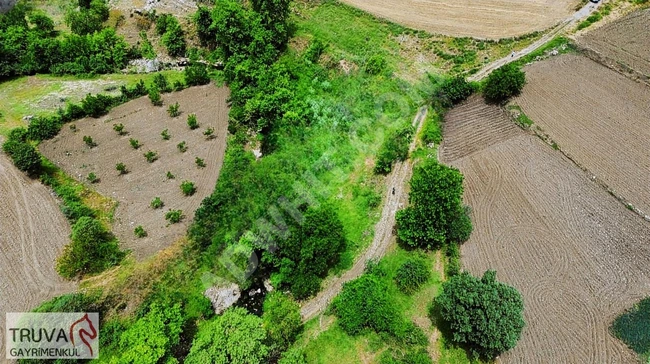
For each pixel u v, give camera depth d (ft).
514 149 168.45
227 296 138.72
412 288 136.36
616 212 146.92
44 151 166.09
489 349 115.96
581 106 176.76
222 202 148.66
